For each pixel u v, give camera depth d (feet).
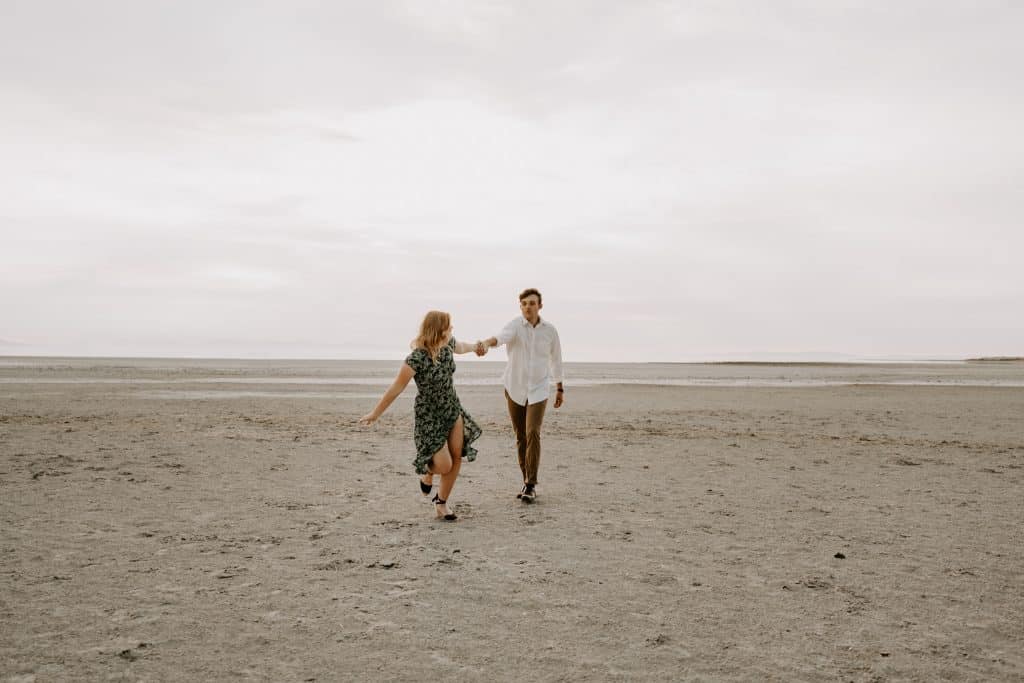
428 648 11.41
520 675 10.46
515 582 14.78
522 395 22.63
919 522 20.34
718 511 21.56
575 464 30.50
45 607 12.89
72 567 15.21
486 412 53.98
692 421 49.39
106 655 10.92
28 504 20.81
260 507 21.30
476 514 20.97
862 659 11.20
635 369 200.13
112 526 18.65
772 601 13.80
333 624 12.37
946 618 13.03
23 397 60.08
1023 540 18.47
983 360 506.89
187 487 23.91
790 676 10.54
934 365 289.74
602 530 19.15
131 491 22.98
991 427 46.80
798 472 28.71
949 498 23.75
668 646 11.61
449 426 19.66
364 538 18.07
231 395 67.92
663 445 36.63
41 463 27.40
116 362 184.03
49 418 43.68
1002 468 30.12
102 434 36.47
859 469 29.58
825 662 11.07
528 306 22.52
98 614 12.60
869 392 85.51
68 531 18.04
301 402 60.59
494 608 13.26
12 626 11.98
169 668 10.51
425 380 19.12
